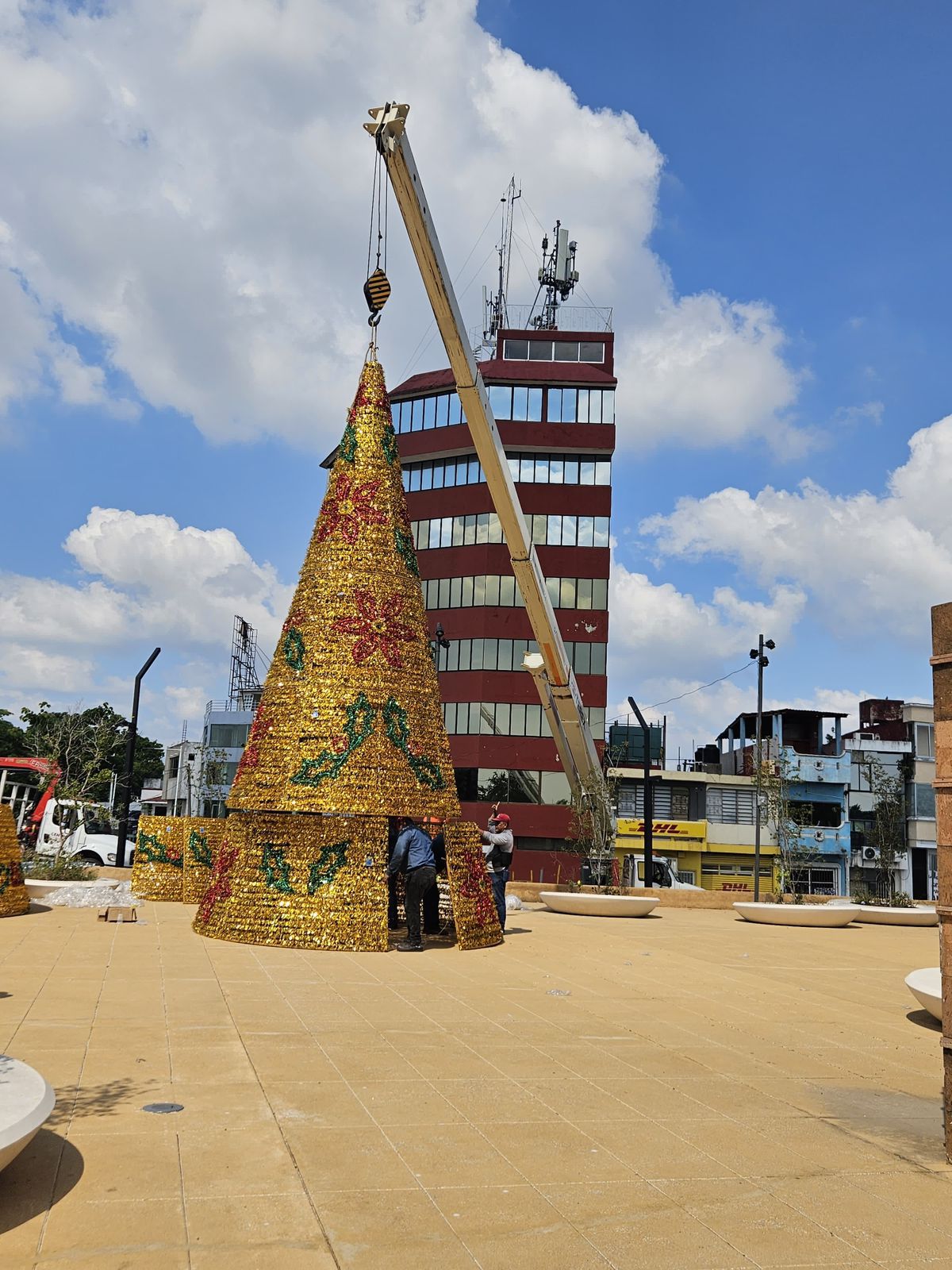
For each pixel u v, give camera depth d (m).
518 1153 5.75
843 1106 7.12
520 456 48.62
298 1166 5.35
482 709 47.03
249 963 12.06
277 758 14.36
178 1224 4.58
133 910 16.42
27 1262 4.16
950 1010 6.05
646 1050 8.57
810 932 22.45
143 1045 7.67
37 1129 4.75
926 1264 4.57
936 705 6.35
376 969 12.07
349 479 15.82
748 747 53.62
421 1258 4.38
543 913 24.89
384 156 14.92
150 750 73.38
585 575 47.75
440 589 48.97
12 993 9.53
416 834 14.18
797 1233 4.85
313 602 15.14
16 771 34.31
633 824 48.62
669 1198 5.21
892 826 28.73
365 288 16.64
